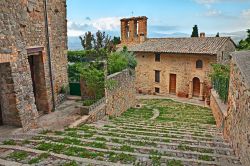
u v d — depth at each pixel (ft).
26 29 29.78
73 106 37.60
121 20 92.32
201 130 30.83
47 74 34.76
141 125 31.53
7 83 23.34
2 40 22.13
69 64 48.80
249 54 21.50
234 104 21.34
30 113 25.46
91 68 40.22
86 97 41.11
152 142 20.45
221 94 40.88
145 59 81.66
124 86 49.85
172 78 77.77
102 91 38.65
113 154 15.78
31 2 30.68
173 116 47.21
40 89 34.24
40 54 33.71
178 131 27.94
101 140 20.24
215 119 41.57
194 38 78.59
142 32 86.94
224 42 69.87
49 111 34.37
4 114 24.27
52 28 37.65
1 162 13.73
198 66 71.05
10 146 16.97
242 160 16.24
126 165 13.61
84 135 22.15
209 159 16.63
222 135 27.86
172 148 19.19
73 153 15.57
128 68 53.36
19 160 14.15
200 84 71.26
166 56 76.89
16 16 24.75
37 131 24.08
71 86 45.50
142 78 83.41
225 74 43.19
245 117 16.15
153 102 67.21
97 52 57.00
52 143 17.78
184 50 71.67
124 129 26.86
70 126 27.32
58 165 13.35
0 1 22.11
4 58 22.29
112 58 51.57
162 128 29.63
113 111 43.11
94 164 13.66
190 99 72.49
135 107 56.65
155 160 14.98
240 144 17.30
